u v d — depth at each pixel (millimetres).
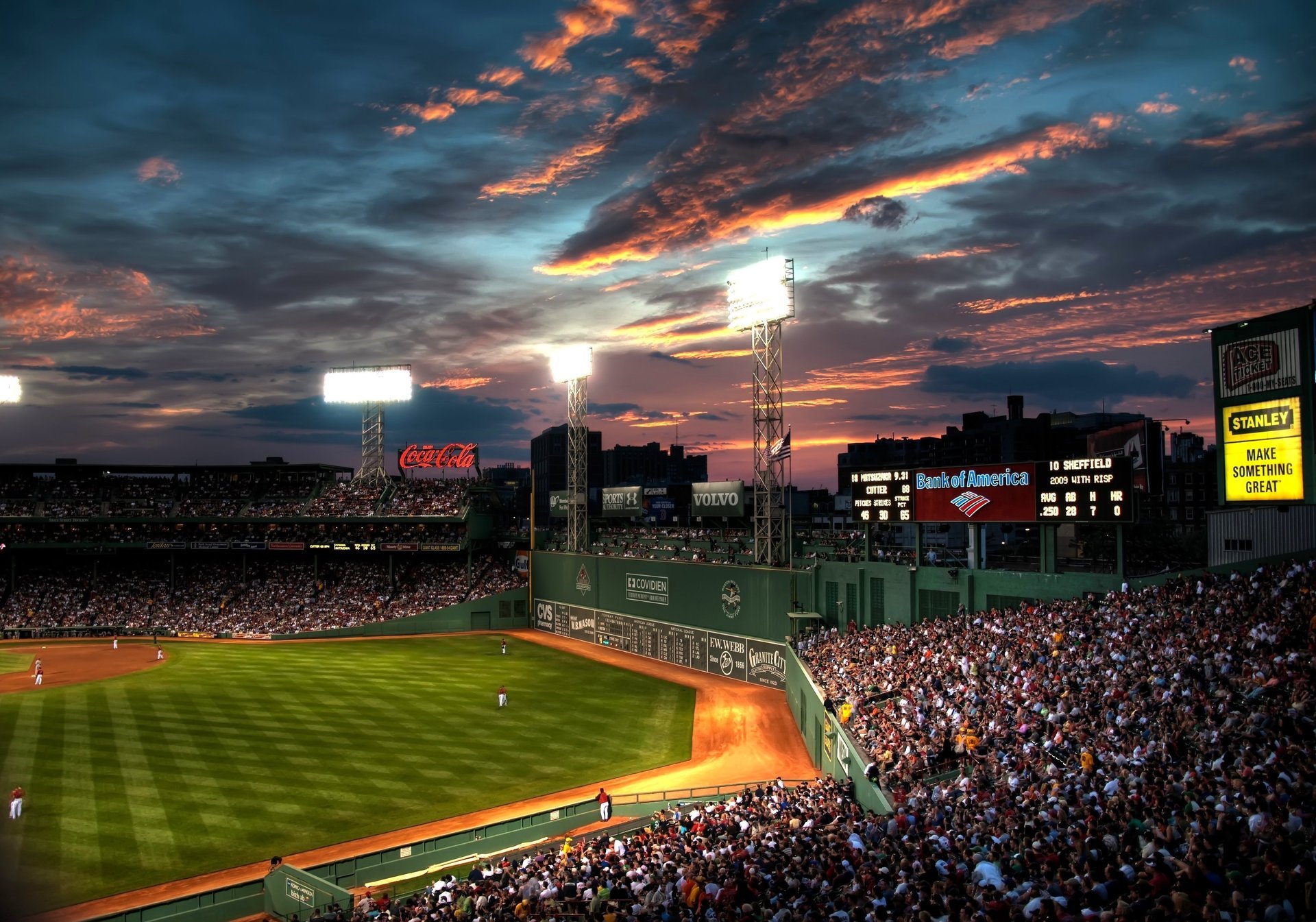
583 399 87188
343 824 34844
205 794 37844
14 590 95125
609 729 49469
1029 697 31750
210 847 32531
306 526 99438
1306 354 32000
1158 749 23312
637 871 22531
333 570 98688
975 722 32156
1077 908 14617
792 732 49188
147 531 99562
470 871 28234
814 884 18750
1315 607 29203
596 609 79750
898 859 19703
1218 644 29562
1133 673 30109
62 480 104812
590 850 26156
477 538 94875
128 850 32156
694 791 38250
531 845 31828
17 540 96125
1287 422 32625
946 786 27500
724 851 22797
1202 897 13320
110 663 70625
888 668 41938
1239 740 21812
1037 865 17188
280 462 111062
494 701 55938
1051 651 36000
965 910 14484
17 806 34812
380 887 29250
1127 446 51469
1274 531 41438
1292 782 17797
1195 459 86688
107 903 28188
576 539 86688
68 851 32000
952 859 18938
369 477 103688
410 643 81062
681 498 105688
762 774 41688
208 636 85250
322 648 78500
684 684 61906
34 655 75125
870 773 30188
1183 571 40281
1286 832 15555
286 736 47125
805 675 47969
